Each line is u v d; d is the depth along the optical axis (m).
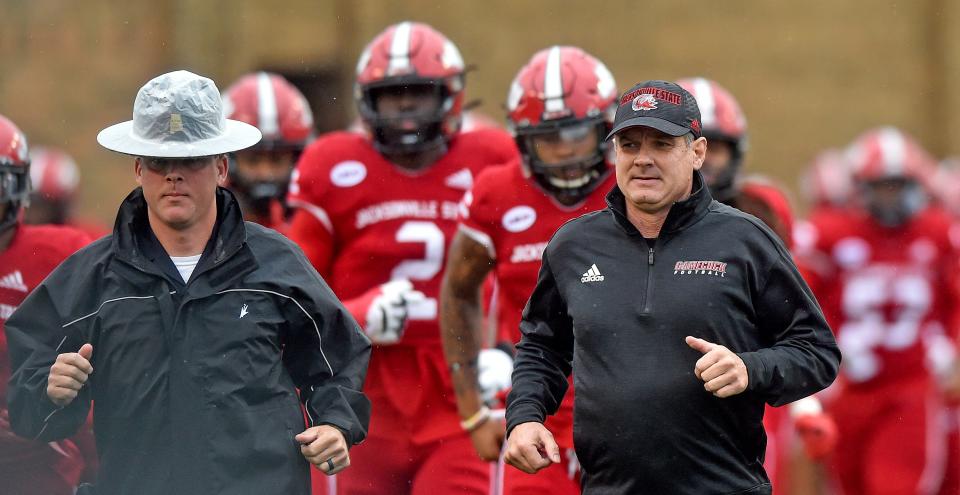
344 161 25.41
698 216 16.16
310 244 25.48
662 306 15.89
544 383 17.06
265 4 53.09
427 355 24.89
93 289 16.42
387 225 25.27
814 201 49.06
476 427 23.39
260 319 16.41
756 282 16.02
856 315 35.53
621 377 15.89
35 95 51.62
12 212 22.66
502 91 53.12
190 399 16.16
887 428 35.03
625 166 16.11
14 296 22.78
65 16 51.66
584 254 16.44
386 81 24.66
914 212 35.56
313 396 16.98
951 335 35.53
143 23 52.16
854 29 54.09
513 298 23.53
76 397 16.55
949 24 54.12
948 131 54.31
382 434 24.92
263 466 16.30
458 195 25.38
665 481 15.84
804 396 16.00
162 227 16.55
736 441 15.99
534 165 22.56
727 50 53.69
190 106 16.39
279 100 27.25
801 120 54.03
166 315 16.23
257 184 27.17
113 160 51.56
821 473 36.12
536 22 53.12
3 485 22.09
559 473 22.77
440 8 53.19
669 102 16.06
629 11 53.31
